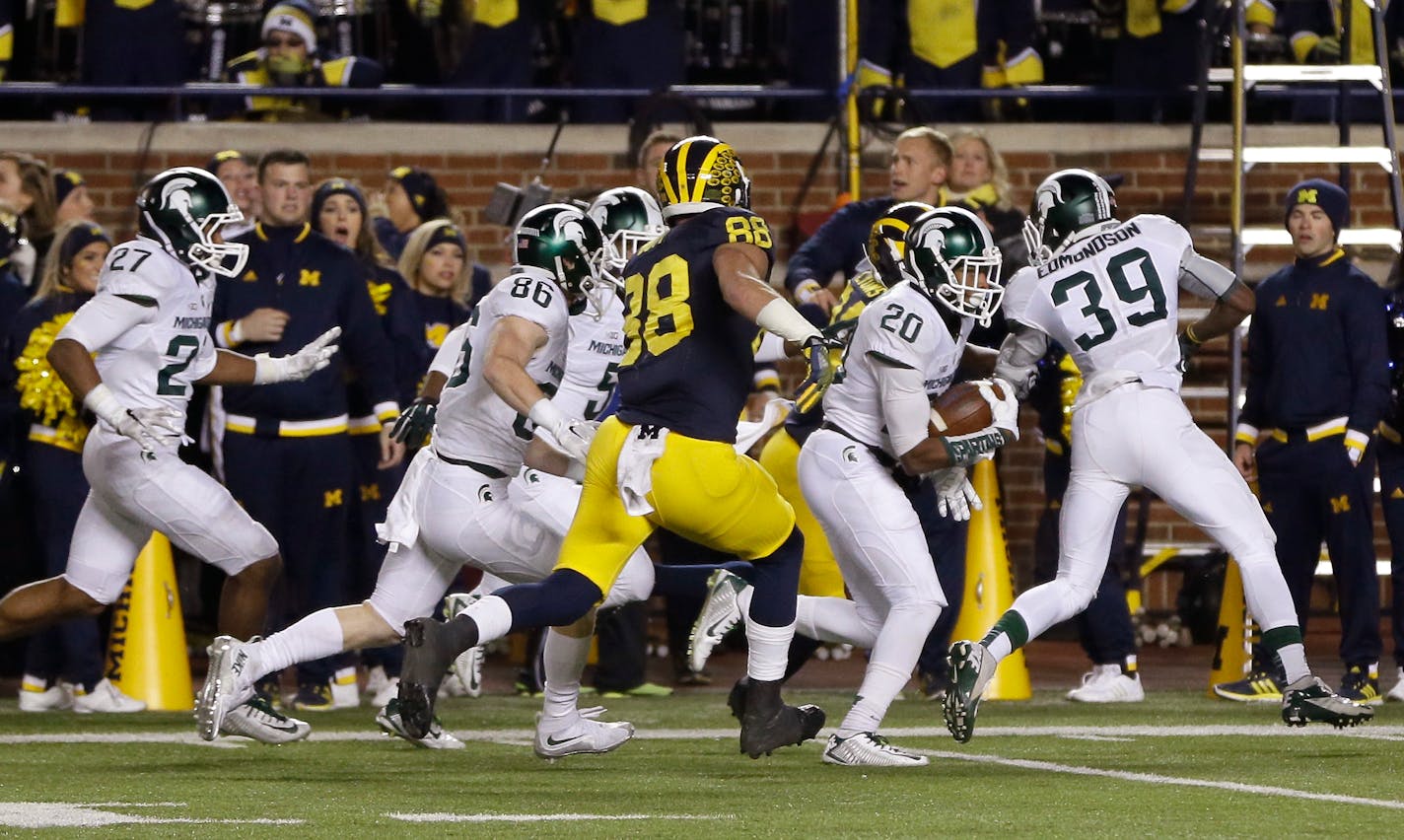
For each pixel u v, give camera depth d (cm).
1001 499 3130
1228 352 3950
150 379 2402
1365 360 2884
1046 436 3231
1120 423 2312
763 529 1941
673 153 1920
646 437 1862
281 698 2983
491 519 2111
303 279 2872
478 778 1947
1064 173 2378
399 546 2148
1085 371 2372
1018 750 2261
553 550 2127
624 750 2259
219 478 3191
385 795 1784
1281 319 2955
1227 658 3078
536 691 3166
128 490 2381
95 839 1459
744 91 4109
